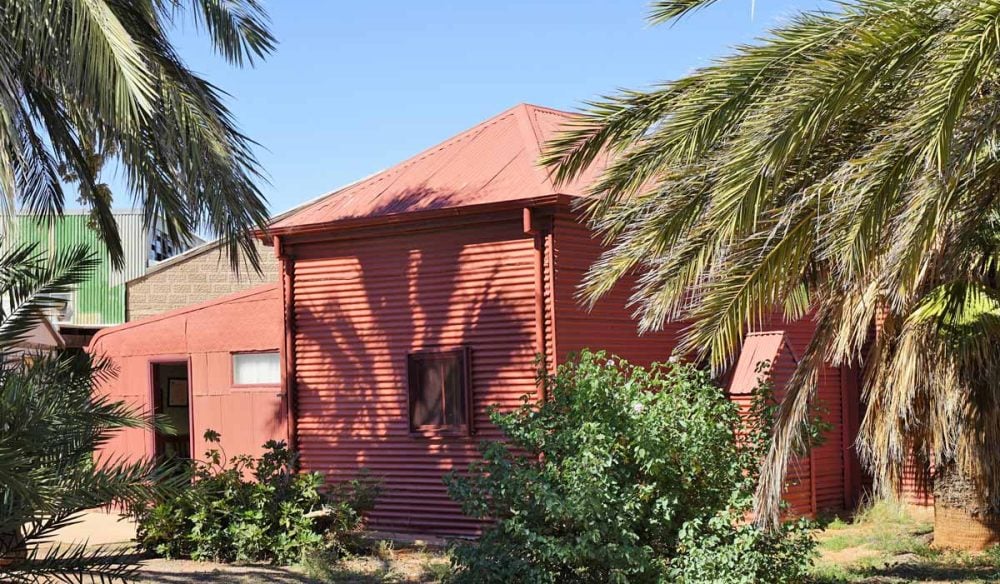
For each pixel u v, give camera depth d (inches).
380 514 622.5
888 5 293.1
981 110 295.7
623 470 403.9
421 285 619.8
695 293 402.0
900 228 314.5
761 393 427.5
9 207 453.7
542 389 569.9
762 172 296.4
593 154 370.6
